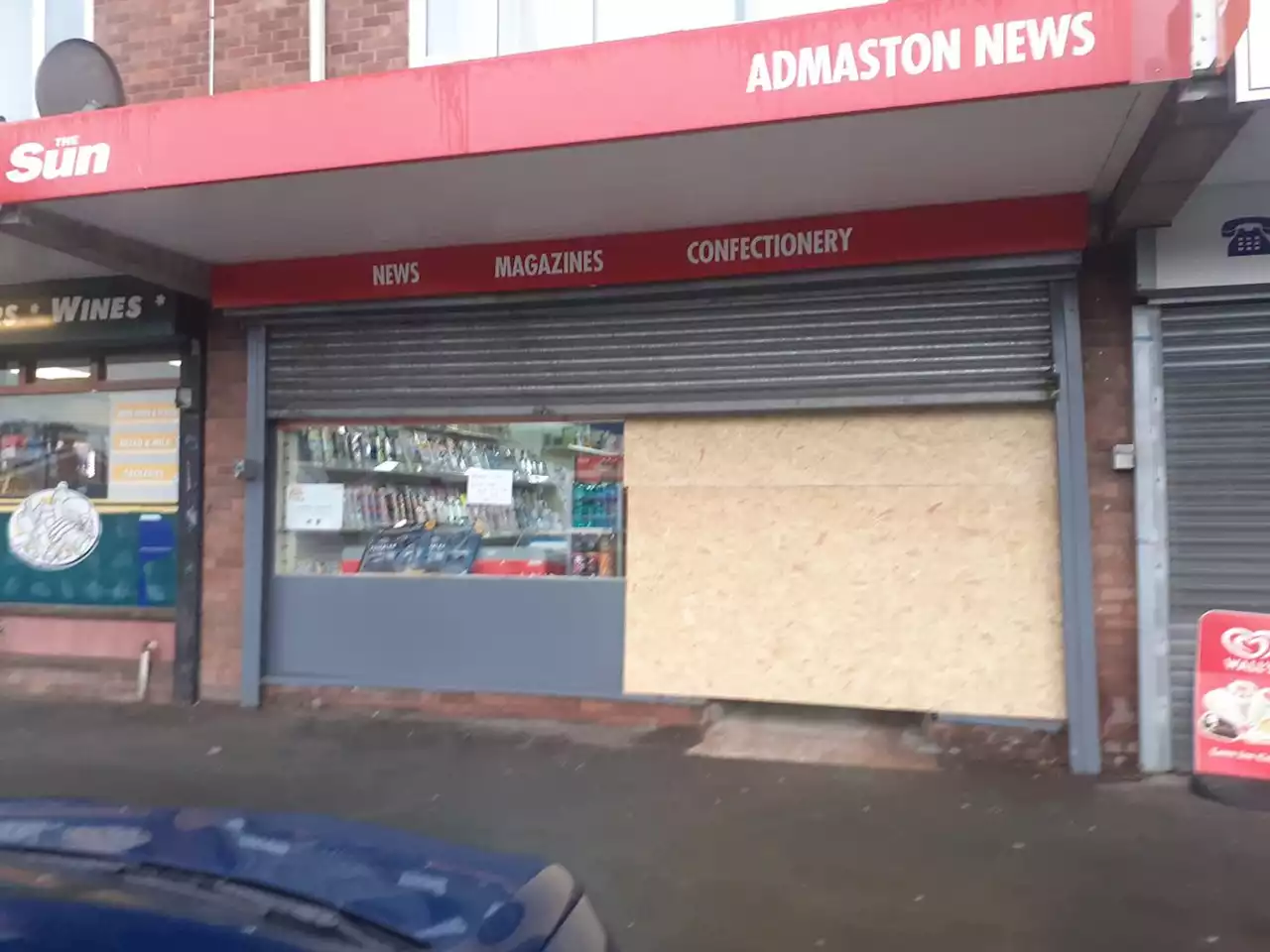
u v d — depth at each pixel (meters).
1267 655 5.57
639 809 5.40
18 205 5.90
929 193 5.83
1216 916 4.11
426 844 2.87
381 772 6.06
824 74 4.63
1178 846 4.84
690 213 6.21
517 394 7.00
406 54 7.11
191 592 7.74
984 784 5.77
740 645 6.67
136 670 7.97
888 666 6.41
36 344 7.96
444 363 7.19
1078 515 6.00
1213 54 4.24
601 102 4.91
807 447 6.57
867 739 6.49
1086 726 5.97
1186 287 5.79
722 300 6.58
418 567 7.47
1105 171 5.45
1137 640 5.96
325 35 7.26
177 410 8.03
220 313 7.77
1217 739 5.62
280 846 2.72
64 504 8.30
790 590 6.59
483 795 5.62
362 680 7.40
